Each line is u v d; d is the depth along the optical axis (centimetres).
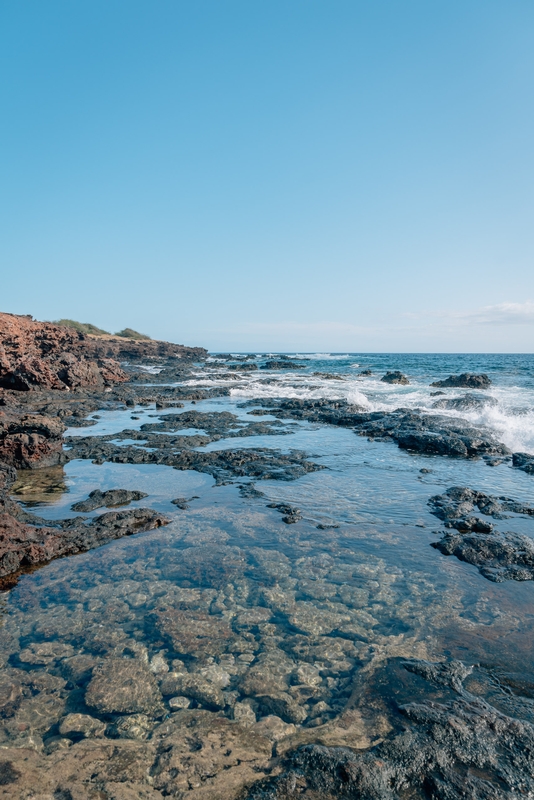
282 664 542
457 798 365
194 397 3319
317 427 2205
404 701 473
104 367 4128
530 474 1375
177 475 1380
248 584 729
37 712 467
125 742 430
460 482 1292
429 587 719
